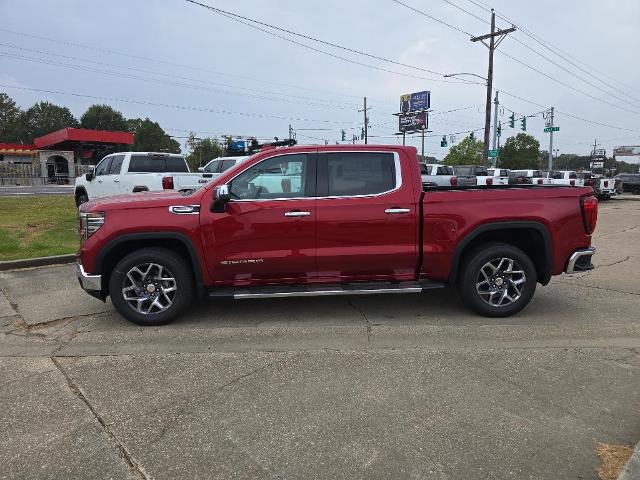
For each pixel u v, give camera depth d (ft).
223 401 11.97
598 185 89.15
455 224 17.40
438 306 19.54
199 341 15.89
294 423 10.96
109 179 44.52
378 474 9.23
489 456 9.75
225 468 9.46
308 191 17.34
